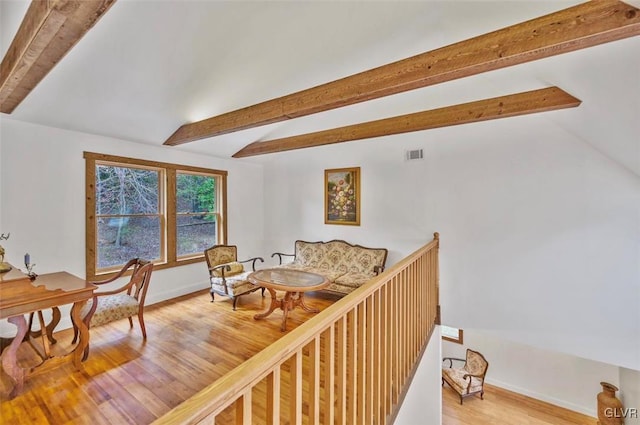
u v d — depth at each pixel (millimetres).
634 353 2904
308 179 5336
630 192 2902
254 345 2889
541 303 3371
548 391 4750
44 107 2859
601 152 3002
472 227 3791
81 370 2387
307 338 1066
